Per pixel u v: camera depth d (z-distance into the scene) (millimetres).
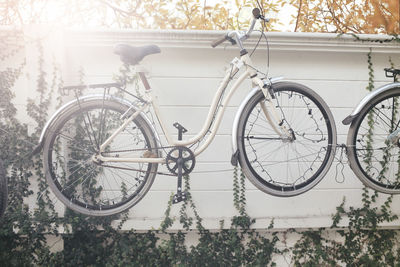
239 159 2094
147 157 2166
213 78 2582
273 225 2629
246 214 2656
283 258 2709
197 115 2600
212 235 2682
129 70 2545
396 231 2748
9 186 2488
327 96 2645
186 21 3262
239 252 2641
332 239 2734
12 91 2508
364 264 2713
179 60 2562
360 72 2646
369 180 2211
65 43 2443
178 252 2654
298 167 2684
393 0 3061
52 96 2420
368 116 2691
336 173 2707
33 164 2475
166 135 2178
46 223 2412
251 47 2482
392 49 2564
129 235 2637
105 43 2449
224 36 2148
